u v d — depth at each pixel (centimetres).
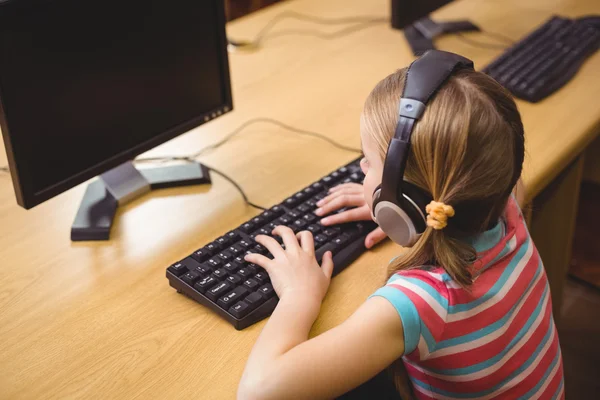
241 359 82
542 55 155
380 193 80
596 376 175
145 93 112
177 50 115
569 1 194
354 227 102
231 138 132
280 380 74
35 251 102
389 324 76
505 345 82
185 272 93
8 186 118
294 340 80
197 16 116
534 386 87
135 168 118
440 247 77
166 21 112
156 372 81
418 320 76
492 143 74
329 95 147
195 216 109
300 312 84
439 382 84
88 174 106
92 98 104
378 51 167
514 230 86
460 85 75
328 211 104
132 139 113
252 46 172
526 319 85
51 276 97
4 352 84
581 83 146
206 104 124
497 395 84
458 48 167
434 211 73
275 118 139
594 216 222
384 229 83
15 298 93
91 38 102
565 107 137
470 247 78
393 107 78
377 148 80
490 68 149
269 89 151
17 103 95
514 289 83
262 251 96
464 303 79
